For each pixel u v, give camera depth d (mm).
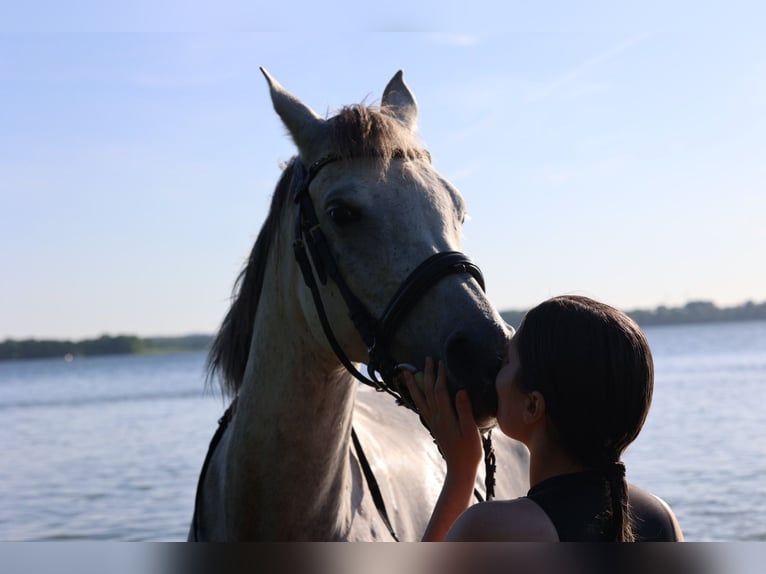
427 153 2203
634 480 9336
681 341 86062
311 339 2068
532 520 1222
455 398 1747
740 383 24875
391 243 1933
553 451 1324
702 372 32406
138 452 14359
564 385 1274
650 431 13992
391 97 2445
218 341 2477
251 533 2088
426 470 2736
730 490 8492
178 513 8711
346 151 2004
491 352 1719
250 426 2086
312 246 2045
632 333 1300
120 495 9969
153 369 97062
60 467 12727
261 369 2123
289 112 2205
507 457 3326
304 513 2039
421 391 1830
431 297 1864
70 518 8547
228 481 2141
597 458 1280
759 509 7566
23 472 12312
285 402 2037
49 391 55406
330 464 2064
